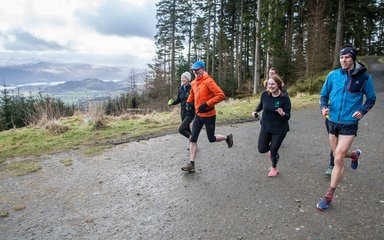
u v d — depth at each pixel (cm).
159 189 430
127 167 530
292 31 2659
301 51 2391
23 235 317
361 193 394
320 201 373
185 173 492
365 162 512
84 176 489
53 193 423
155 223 335
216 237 303
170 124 914
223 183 444
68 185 452
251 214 348
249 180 452
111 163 554
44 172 511
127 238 306
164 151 626
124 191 426
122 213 361
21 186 450
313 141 664
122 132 816
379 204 362
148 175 488
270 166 512
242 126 863
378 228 311
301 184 430
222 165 525
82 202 393
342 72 353
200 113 482
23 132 839
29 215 360
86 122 950
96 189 435
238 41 3600
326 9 2406
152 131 821
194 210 363
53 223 340
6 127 1656
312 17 2164
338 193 396
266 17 2130
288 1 2427
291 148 613
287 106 428
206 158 568
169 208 370
